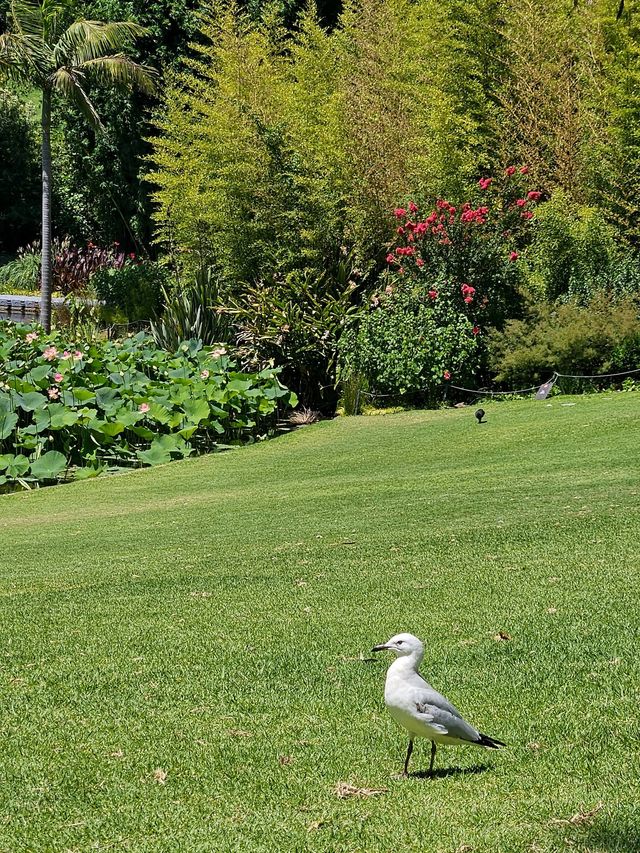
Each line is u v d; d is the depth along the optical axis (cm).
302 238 2227
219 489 1338
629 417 1433
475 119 2391
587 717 446
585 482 1051
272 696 511
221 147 2378
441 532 873
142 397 1697
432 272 1912
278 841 354
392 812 369
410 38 2566
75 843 367
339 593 699
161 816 384
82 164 3984
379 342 1867
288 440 1703
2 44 2531
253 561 834
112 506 1281
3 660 602
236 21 3003
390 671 368
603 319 1700
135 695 527
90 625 670
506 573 711
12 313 3397
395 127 2350
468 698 482
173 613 684
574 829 342
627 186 2022
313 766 422
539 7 2364
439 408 1817
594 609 606
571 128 2192
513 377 1773
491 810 362
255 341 2045
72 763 443
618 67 2061
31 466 1553
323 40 2736
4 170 4569
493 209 2081
